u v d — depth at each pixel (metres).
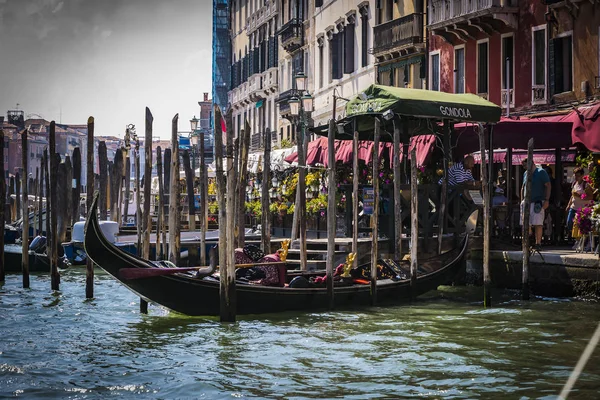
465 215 24.31
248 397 12.91
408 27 40.81
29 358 15.69
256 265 19.67
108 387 13.62
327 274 20.03
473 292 22.94
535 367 14.48
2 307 21.95
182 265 31.78
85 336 17.73
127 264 18.41
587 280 20.59
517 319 18.84
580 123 22.31
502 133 24.78
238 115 74.94
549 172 26.92
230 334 17.53
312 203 28.27
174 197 24.05
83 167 144.12
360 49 46.31
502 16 34.25
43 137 128.62
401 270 21.55
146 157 24.06
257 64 68.44
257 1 68.88
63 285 27.23
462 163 25.06
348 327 18.17
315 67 53.94
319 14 52.78
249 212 37.81
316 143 28.92
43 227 43.69
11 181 52.62
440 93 23.50
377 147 20.50
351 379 13.85
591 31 30.62
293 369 14.55
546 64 32.72
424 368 14.51
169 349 16.30
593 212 20.83
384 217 23.58
